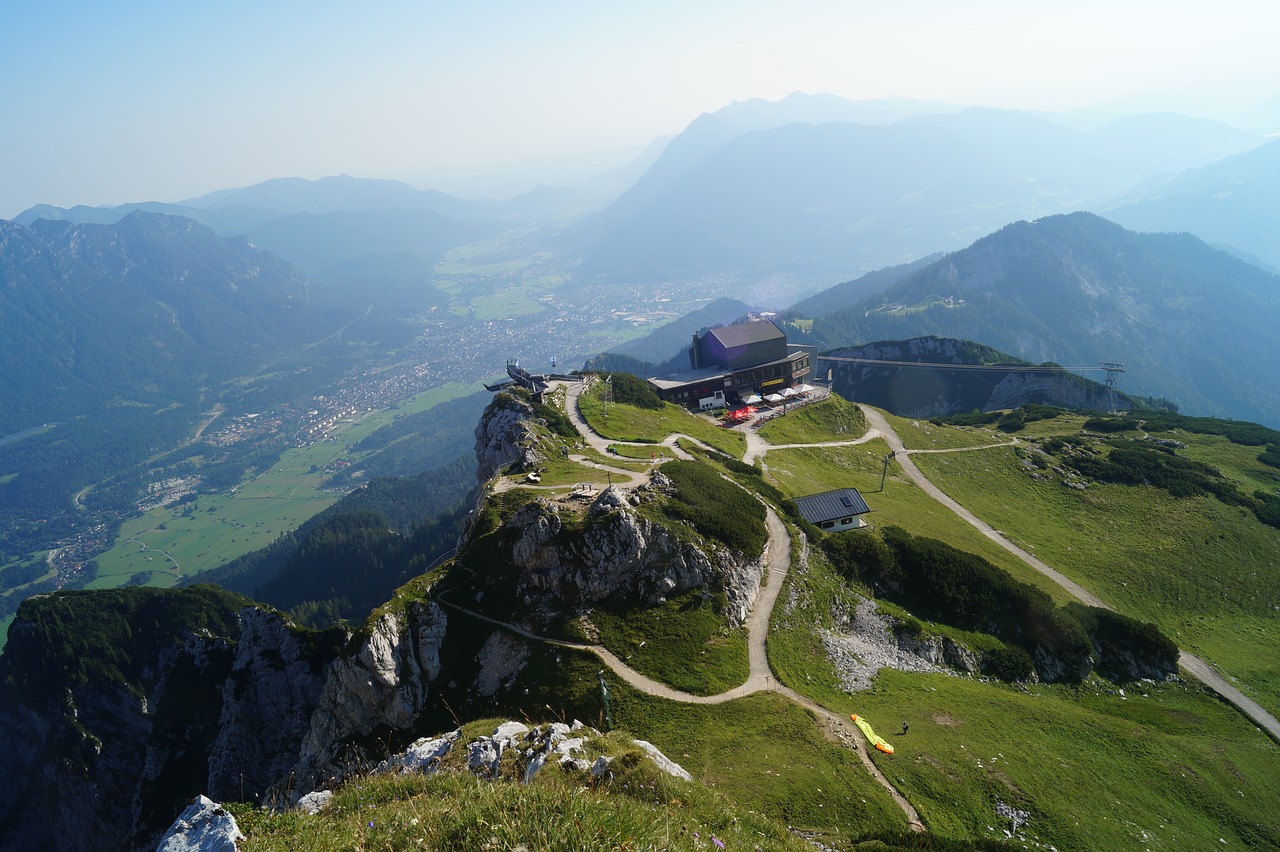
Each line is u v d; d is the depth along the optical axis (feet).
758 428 505.66
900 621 274.57
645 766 90.38
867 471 461.37
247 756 325.83
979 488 450.71
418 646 247.29
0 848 431.84
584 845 51.78
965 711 224.74
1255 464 481.87
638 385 526.57
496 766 100.17
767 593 266.98
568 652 232.32
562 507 276.41
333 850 58.13
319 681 329.11
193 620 492.13
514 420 421.59
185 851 65.51
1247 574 357.82
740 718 203.10
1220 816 199.41
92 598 506.89
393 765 114.73
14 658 474.90
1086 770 203.41
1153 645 287.48
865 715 213.05
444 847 54.49
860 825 162.50
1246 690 276.62
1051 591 329.31
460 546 301.63
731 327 609.42
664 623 241.35
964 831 168.86
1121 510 420.77
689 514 279.28
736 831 80.48
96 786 437.17
